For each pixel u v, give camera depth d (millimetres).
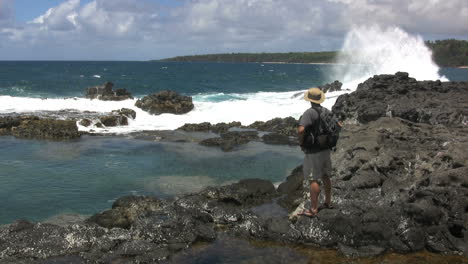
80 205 8133
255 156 12602
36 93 31391
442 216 6289
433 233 5934
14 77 51406
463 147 8289
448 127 11664
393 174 8211
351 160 8922
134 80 50219
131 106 22328
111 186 9336
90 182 9617
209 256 5613
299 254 5664
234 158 12281
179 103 21844
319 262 5406
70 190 9023
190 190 9117
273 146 14242
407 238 5793
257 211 7574
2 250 5664
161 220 6676
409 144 9734
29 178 9836
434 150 9031
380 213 6254
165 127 18266
